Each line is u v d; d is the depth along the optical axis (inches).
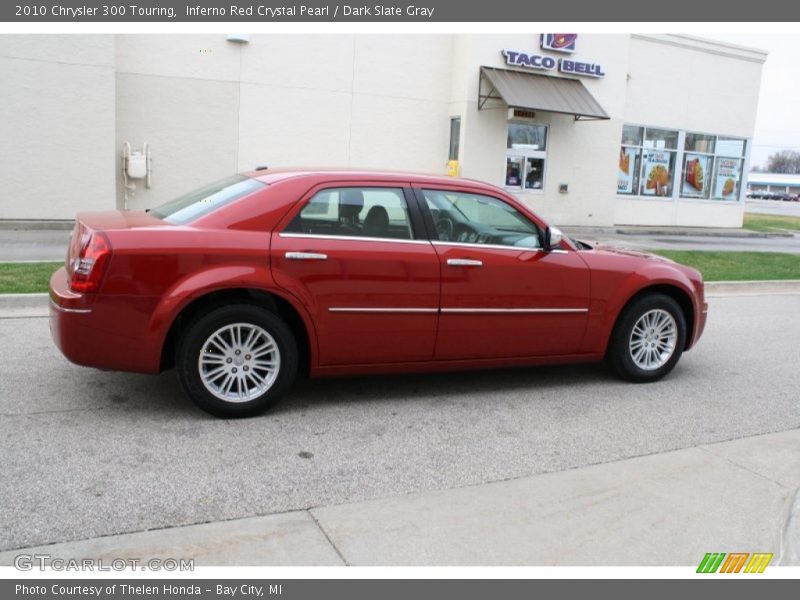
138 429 180.7
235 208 189.8
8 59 574.6
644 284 236.2
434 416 203.6
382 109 745.6
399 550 131.6
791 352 305.0
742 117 1005.8
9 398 197.9
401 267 200.7
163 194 663.8
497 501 152.5
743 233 978.7
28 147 590.9
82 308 175.6
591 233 832.9
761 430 204.7
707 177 1003.3
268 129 695.1
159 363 182.4
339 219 198.1
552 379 247.4
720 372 267.7
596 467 172.9
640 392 236.7
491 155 780.6
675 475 169.9
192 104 662.5
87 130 604.4
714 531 143.8
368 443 180.9
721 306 414.0
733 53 972.6
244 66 676.1
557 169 831.1
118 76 632.4
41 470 154.7
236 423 189.0
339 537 134.9
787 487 165.3
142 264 177.5
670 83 938.1
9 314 292.2
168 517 138.3
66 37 586.9
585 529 142.4
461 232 212.7
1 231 566.6
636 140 933.8
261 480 156.4
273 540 132.7
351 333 198.2
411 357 208.4
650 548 136.6
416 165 775.7
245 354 190.1
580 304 227.5
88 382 214.4
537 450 182.1
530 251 220.4
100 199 617.3
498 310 214.7
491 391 230.1
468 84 754.2
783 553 136.3
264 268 186.4
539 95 746.8
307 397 214.2
